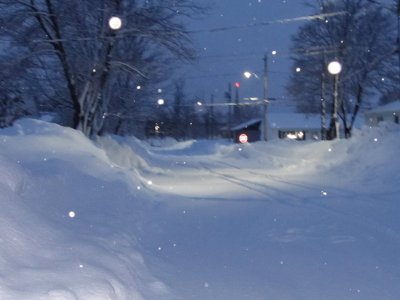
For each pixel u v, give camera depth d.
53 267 6.21
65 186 11.76
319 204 15.02
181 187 20.41
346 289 7.67
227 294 7.41
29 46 24.12
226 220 12.97
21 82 27.19
